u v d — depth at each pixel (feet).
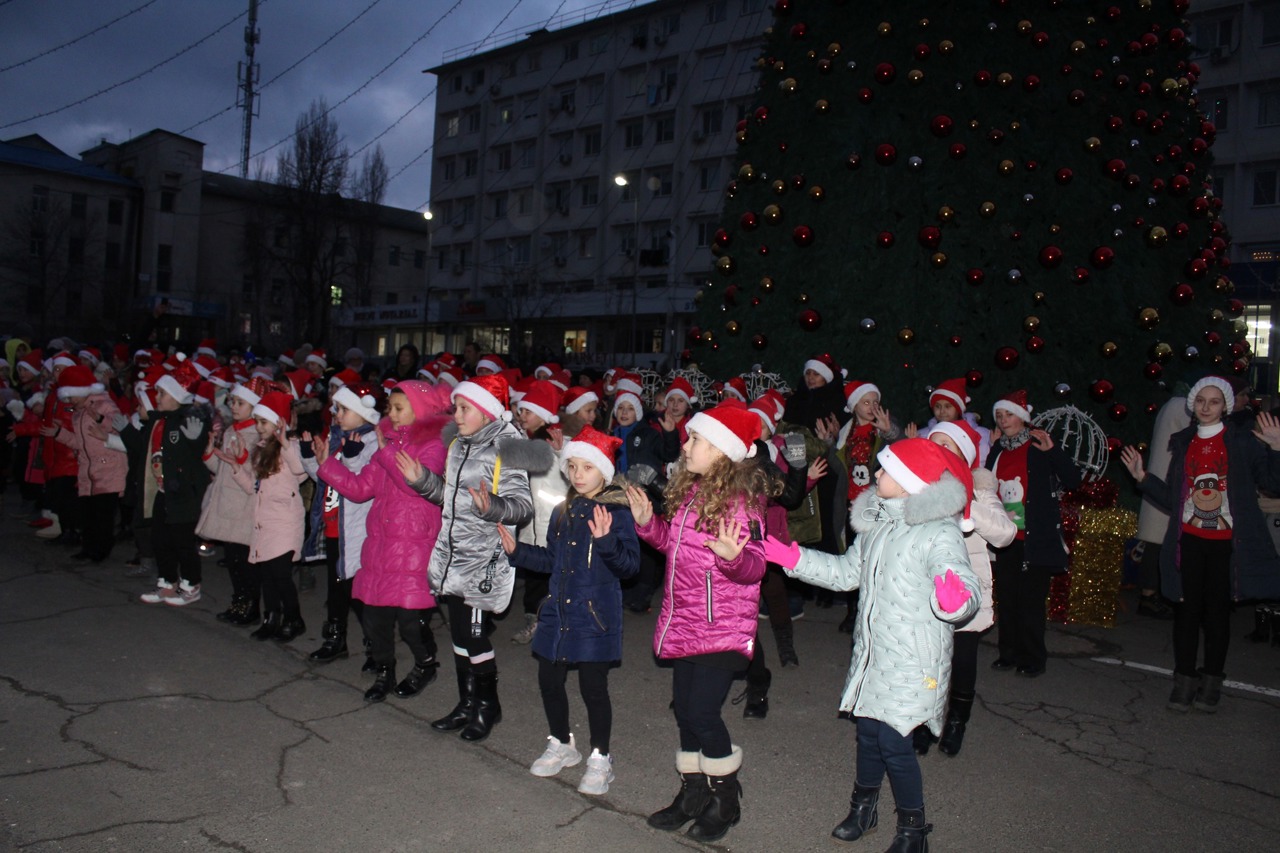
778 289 31.60
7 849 11.02
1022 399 20.20
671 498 12.44
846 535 24.48
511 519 13.92
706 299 34.32
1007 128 29.48
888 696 11.52
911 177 29.55
